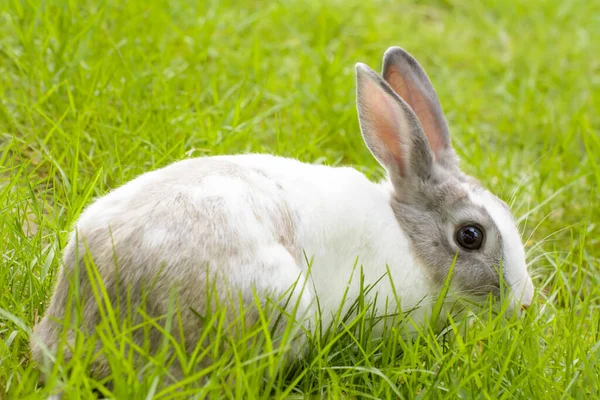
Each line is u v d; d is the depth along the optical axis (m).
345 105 9.06
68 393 4.49
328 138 8.47
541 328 5.85
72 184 6.45
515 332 5.55
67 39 8.37
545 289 7.20
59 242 5.87
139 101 8.02
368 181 6.21
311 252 5.62
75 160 6.49
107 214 5.14
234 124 7.79
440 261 6.05
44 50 8.21
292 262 5.28
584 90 11.05
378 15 12.15
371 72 6.11
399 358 5.73
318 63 9.75
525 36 12.37
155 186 5.25
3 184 6.82
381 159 6.29
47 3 8.78
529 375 5.23
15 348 5.13
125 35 9.04
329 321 5.81
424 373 5.21
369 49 10.98
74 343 4.92
